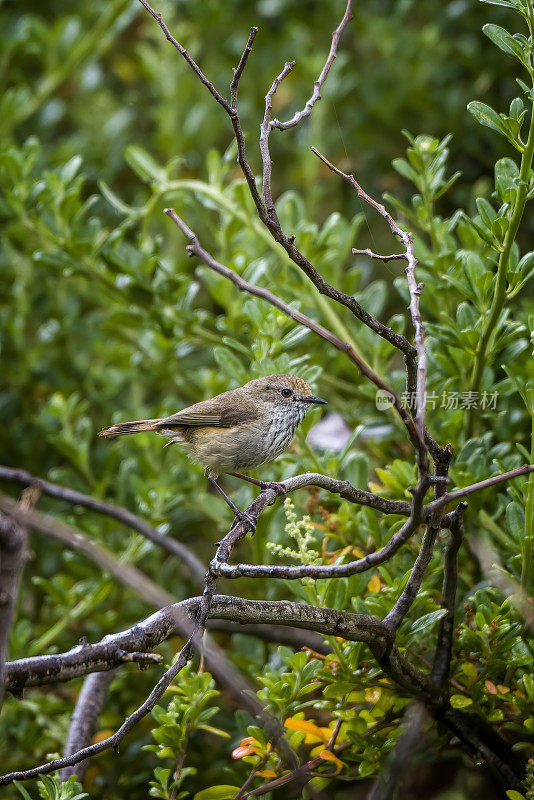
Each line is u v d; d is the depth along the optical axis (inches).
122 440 475.8
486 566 326.0
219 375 453.1
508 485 346.0
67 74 581.0
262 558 382.0
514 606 300.8
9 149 442.9
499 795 305.9
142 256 428.1
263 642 390.6
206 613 244.7
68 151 581.0
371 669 296.2
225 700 391.2
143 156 444.1
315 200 549.0
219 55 621.0
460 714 304.7
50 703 392.2
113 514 402.3
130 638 243.1
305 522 313.0
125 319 431.8
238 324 421.1
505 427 373.4
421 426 230.7
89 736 328.5
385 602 291.6
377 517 349.1
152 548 414.6
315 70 547.5
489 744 304.7
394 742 286.4
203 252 239.3
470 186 532.1
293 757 291.7
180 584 466.9
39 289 541.6
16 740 406.9
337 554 335.9
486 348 339.0
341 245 435.2
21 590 473.7
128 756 382.6
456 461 351.9
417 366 254.8
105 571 402.0
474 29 555.8
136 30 681.0
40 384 528.1
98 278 433.7
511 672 300.8
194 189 437.1
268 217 233.1
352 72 609.0
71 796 270.1
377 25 580.4
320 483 289.0
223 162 456.4
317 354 436.8
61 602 406.0
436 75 561.3
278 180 609.0
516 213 303.3
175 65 583.2
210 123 597.9
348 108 594.2
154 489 425.1
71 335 535.2
